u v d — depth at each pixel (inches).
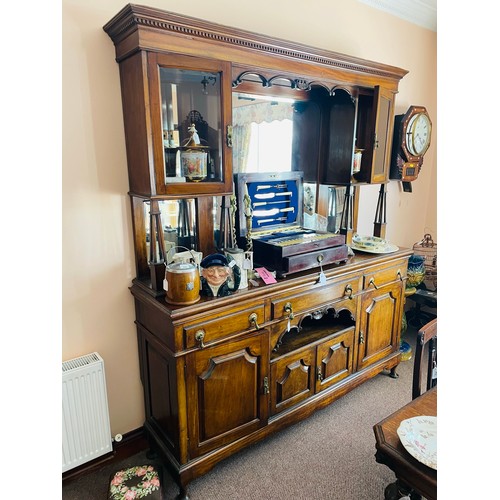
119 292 70.2
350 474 69.6
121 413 74.4
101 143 63.9
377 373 95.8
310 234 84.2
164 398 66.2
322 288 77.6
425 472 36.0
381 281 90.7
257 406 70.6
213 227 76.8
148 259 71.1
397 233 126.4
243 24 75.4
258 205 81.2
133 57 56.4
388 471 70.2
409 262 116.3
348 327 86.7
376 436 41.1
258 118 81.4
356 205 106.4
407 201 126.3
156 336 64.4
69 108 60.3
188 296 59.4
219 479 68.5
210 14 70.6
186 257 66.7
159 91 56.2
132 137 62.1
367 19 98.3
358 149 92.0
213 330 62.0
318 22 88.0
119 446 74.6
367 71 83.3
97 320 68.8
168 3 65.6
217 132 62.9
